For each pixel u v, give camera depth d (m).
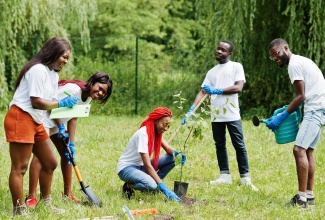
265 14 15.73
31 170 6.31
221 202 6.70
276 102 15.95
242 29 15.30
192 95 17.12
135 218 5.80
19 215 5.68
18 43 17.05
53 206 6.12
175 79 17.55
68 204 6.30
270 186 7.87
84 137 11.82
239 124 7.88
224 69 7.94
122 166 6.73
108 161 9.36
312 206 6.62
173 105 16.94
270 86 16.05
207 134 12.16
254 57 15.96
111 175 8.21
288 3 14.84
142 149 6.52
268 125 6.82
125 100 17.16
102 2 26.52
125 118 15.57
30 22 16.20
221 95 7.87
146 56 25.58
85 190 6.24
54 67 5.67
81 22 17.61
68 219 5.70
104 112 16.69
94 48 26.56
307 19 15.17
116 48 26.70
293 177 8.48
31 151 5.69
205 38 17.16
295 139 6.84
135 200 6.58
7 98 16.20
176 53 18.19
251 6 14.69
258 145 11.00
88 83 6.34
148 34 28.00
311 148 6.76
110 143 11.07
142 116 16.25
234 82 7.89
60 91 6.17
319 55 14.63
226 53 7.93
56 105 5.59
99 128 13.21
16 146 5.59
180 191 6.75
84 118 15.00
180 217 5.91
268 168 9.17
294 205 6.57
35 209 5.91
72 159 6.22
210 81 8.09
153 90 17.39
